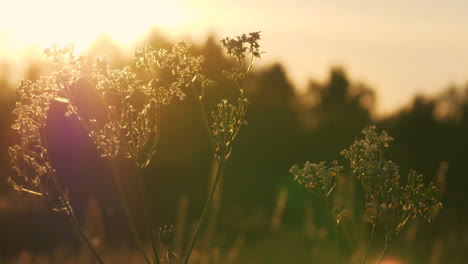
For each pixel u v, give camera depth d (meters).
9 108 27.77
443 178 3.10
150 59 2.06
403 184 2.02
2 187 16.55
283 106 45.66
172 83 2.08
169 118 36.94
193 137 37.28
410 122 40.28
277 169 38.50
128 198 22.11
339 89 57.75
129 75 2.04
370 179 2.02
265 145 39.62
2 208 15.96
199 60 2.09
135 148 2.03
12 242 13.49
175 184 34.94
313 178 2.15
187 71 2.08
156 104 2.06
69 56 2.05
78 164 27.86
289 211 14.07
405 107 43.00
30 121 2.08
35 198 2.07
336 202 2.27
